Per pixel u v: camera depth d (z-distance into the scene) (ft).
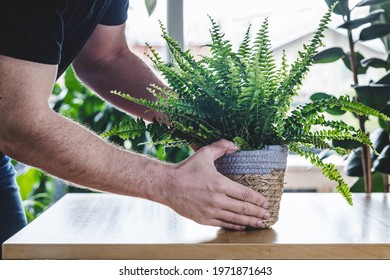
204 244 3.78
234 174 4.24
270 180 4.25
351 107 4.15
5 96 3.84
